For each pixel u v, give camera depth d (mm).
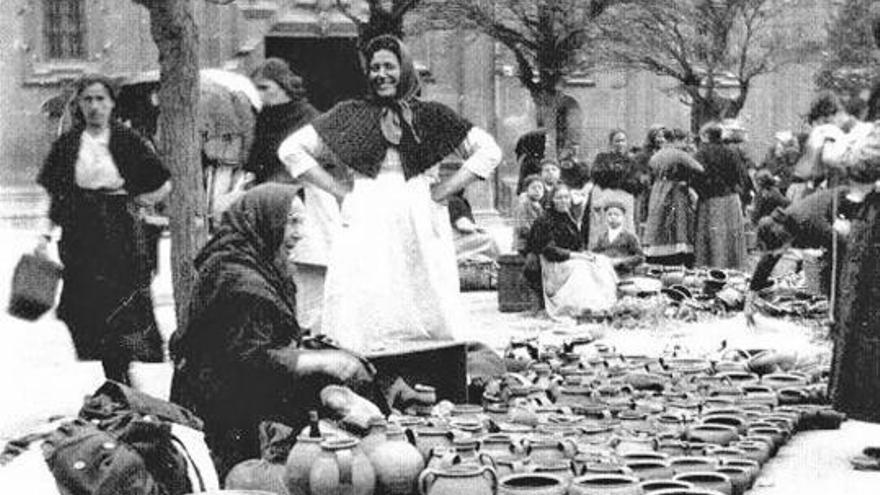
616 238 18016
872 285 8398
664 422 8828
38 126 38281
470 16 31250
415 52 41312
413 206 9406
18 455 5113
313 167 9414
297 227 7207
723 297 16734
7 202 36906
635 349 13805
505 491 6703
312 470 6488
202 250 7184
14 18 38562
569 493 6793
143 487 5004
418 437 7293
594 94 46000
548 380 10062
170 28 10250
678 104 47094
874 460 8375
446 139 9508
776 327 15188
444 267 9477
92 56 39250
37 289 9586
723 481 7316
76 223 9859
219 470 6992
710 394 10008
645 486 7004
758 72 39781
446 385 9375
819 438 9312
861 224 8484
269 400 7027
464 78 41531
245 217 7176
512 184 41469
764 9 41562
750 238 23469
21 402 10031
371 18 23422
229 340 6984
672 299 16875
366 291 9266
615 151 18828
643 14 36469
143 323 10070
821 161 8586
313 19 32438
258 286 7031
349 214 9375
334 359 7219
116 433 5211
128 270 9953
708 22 38219
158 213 12469
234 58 39062
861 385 8445
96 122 9883
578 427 8398
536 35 31312
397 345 9234
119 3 39312
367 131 9391
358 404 7059
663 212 19906
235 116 13172
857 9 39312
